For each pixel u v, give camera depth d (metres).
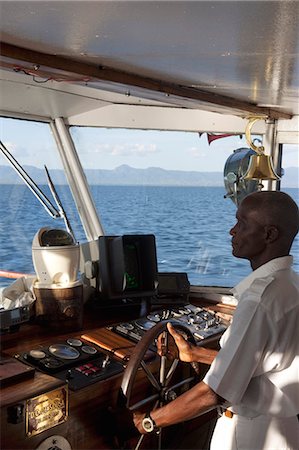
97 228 3.35
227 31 1.41
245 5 1.15
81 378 2.02
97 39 1.58
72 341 2.32
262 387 1.60
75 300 2.52
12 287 2.64
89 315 2.84
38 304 2.50
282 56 1.72
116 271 2.82
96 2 1.17
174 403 1.68
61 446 1.91
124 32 1.47
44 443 1.85
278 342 1.52
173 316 2.83
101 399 2.05
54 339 2.38
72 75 2.02
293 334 1.54
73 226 3.30
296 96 2.62
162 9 1.21
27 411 1.77
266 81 2.25
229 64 1.92
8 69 1.94
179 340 1.99
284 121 3.35
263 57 1.75
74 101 2.88
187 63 1.94
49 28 1.46
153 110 3.23
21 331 2.45
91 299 2.93
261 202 1.62
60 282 2.51
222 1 1.12
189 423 2.61
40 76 2.11
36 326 2.52
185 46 1.64
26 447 1.80
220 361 1.56
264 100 2.86
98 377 2.05
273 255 1.63
